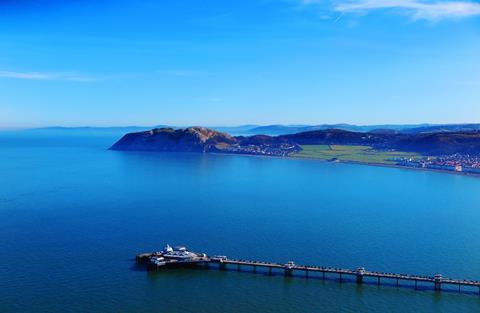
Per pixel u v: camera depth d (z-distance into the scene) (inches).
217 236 5964.6
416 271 4805.6
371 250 5452.8
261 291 4367.6
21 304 3981.3
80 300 4084.6
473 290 4436.5
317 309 4018.2
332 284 4539.9
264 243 5689.0
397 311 4010.8
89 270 4758.9
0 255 5152.6
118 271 4756.4
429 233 6205.7
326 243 5708.7
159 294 4256.9
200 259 4936.0
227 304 4084.6
